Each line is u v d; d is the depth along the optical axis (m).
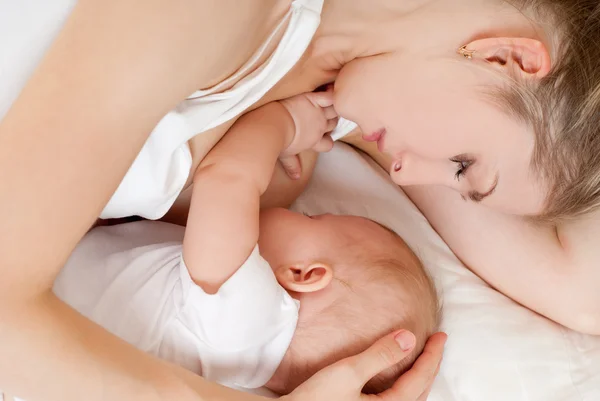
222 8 0.62
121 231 1.04
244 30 0.69
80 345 0.69
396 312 0.99
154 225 1.07
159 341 0.92
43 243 0.62
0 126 0.58
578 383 1.09
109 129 0.60
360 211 1.23
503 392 1.08
